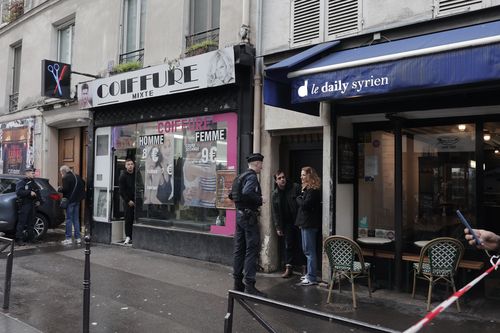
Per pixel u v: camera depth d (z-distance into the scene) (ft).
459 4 17.39
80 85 33.58
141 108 30.48
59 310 17.44
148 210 30.35
